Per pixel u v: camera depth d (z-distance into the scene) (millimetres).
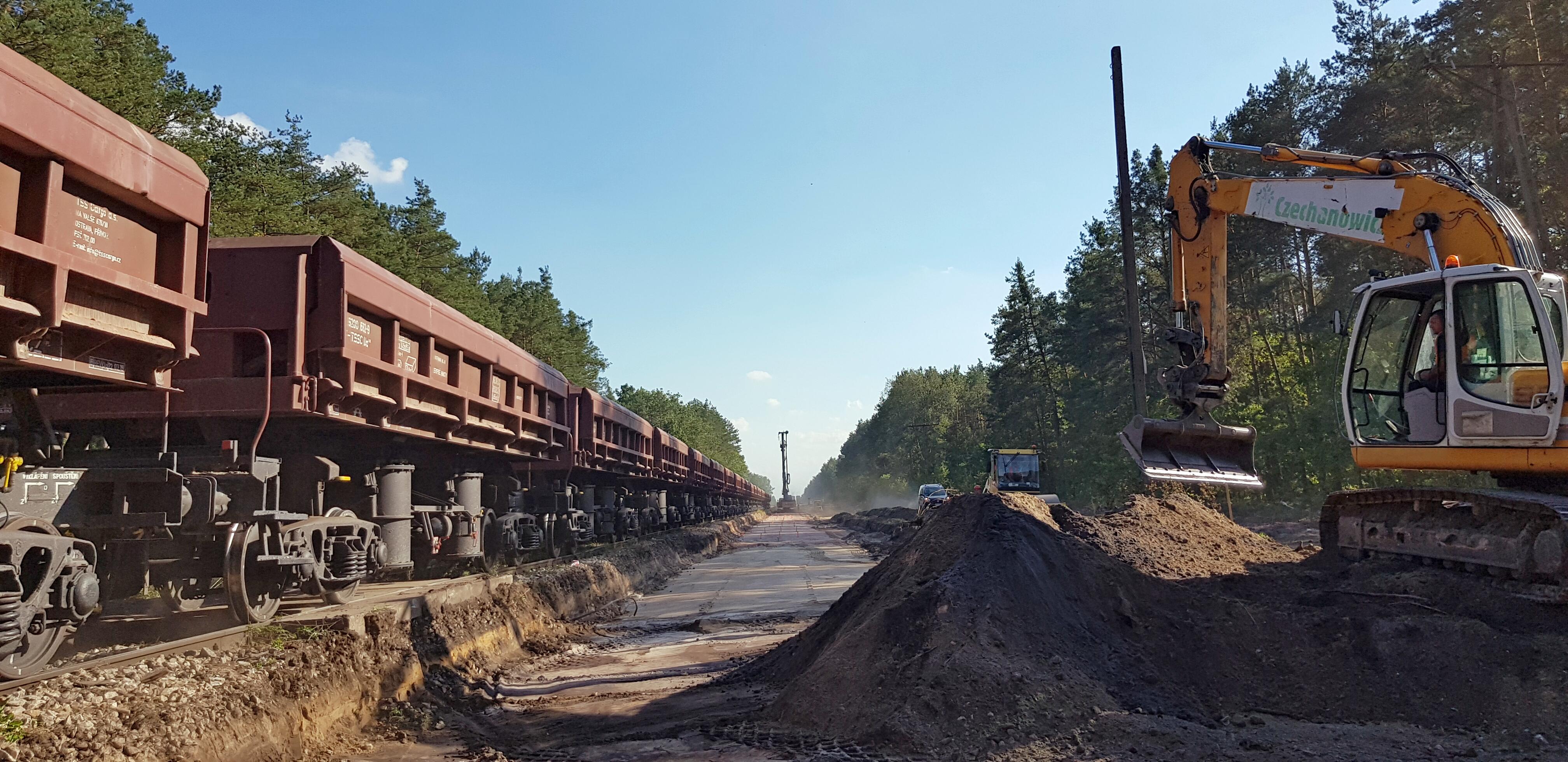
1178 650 8133
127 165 6164
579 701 9180
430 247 41094
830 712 7305
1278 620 8312
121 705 5691
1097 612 8461
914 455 110000
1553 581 7660
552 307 59562
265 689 6789
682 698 9008
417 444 12820
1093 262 43719
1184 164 11469
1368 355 9703
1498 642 7219
